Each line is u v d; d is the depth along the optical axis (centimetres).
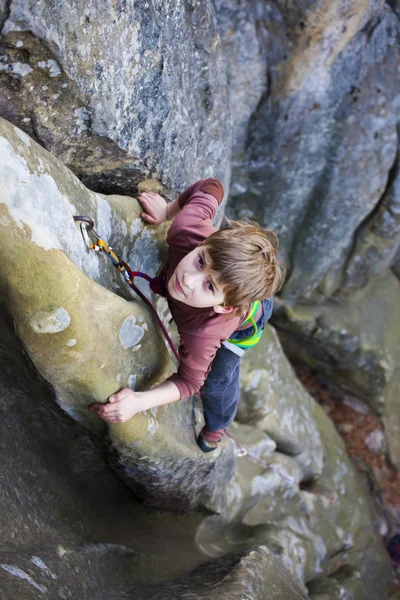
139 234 224
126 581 246
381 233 470
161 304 253
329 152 417
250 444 397
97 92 183
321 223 458
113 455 226
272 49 361
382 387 557
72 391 180
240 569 247
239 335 210
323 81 378
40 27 151
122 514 291
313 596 397
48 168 165
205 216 205
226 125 295
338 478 493
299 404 472
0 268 149
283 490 414
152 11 199
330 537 447
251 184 439
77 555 210
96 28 171
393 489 569
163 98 220
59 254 153
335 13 329
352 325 529
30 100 172
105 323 171
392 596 491
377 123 402
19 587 157
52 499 237
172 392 191
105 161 216
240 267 168
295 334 545
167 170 243
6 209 144
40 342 162
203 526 319
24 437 220
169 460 240
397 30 364
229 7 338
